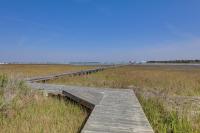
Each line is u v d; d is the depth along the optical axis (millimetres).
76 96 14352
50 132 8375
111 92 16375
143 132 7652
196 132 9305
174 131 9219
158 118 10953
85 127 8008
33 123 9438
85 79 28844
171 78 32406
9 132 8352
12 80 14758
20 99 12594
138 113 10086
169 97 17328
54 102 13953
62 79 28375
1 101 10688
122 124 8438
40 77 26469
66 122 9852
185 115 11602
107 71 48281
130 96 14758
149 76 35438
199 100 16531
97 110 10516
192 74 42031
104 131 7648
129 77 32938
